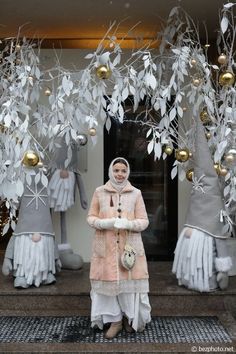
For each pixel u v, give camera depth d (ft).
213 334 12.74
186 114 16.56
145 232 19.60
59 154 16.83
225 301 14.62
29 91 15.53
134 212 12.67
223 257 14.40
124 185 12.62
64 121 13.57
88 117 12.98
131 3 15.76
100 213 12.57
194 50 14.16
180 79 13.88
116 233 12.26
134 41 17.95
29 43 17.13
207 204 14.57
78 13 16.75
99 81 13.37
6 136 12.73
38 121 14.48
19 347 11.80
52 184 17.03
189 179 15.14
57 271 16.48
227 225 14.19
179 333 12.84
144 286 12.46
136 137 19.16
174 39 17.88
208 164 14.61
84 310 14.62
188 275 14.53
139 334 12.76
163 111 13.84
